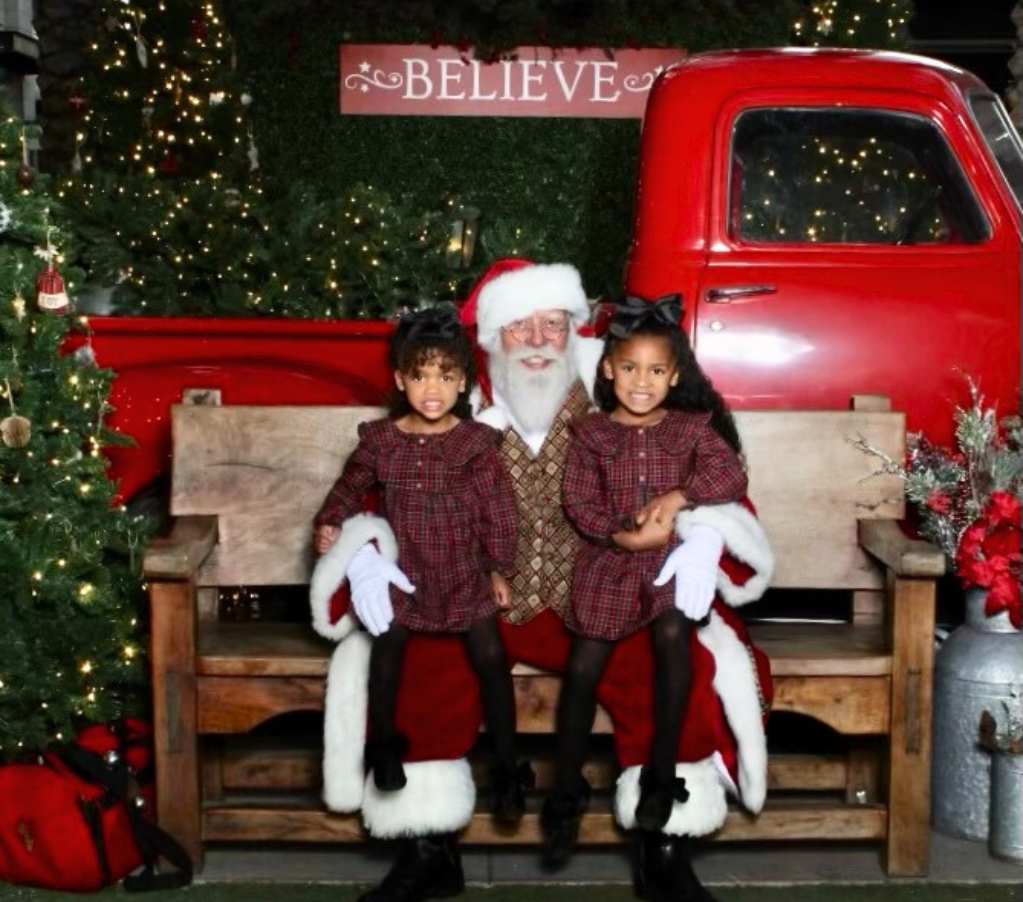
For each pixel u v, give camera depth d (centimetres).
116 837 395
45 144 946
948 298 499
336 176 883
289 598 557
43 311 441
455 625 375
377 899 379
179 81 719
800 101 511
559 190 894
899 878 401
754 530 380
